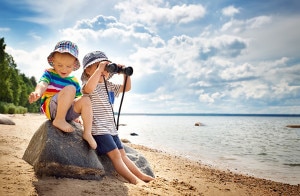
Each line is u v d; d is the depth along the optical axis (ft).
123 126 117.60
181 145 43.16
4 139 16.52
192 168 20.38
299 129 113.80
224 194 13.10
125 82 12.82
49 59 11.57
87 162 10.20
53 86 11.42
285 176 22.26
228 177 18.49
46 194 7.84
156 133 73.82
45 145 9.71
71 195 8.07
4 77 115.44
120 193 9.10
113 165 11.76
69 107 10.80
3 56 114.32
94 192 8.66
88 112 10.89
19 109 121.90
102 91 12.06
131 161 12.25
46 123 10.83
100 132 11.39
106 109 11.89
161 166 19.01
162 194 10.17
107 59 12.26
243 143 50.49
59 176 9.63
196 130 94.94
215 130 97.71
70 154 9.97
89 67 12.32
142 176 12.16
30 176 9.17
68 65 11.48
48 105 10.86
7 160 10.81
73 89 10.73
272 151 39.50
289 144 50.31
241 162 28.76
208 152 35.83
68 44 11.42
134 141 46.91
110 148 11.25
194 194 11.63
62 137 10.34
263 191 15.21
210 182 15.58
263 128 121.80
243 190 14.69
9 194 7.42
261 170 24.62
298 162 29.60
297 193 15.60
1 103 107.86
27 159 10.96
